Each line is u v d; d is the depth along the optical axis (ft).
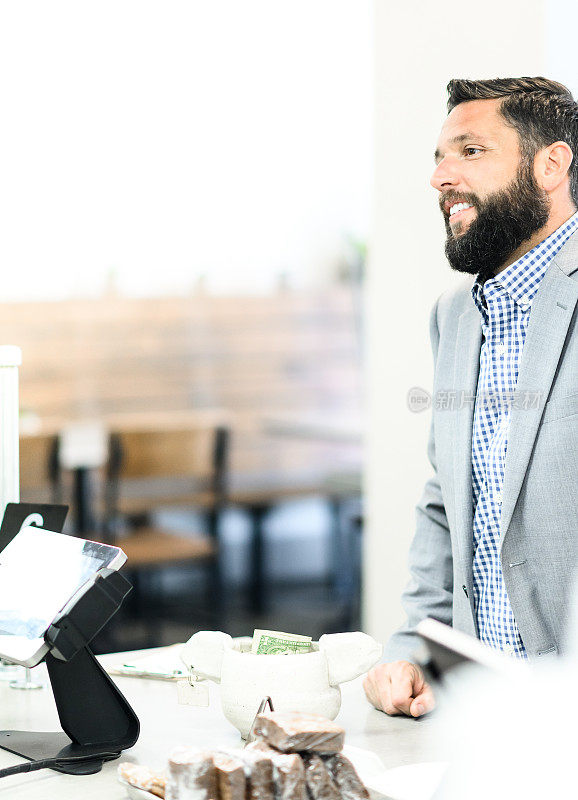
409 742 4.42
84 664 4.29
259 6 25.26
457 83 5.40
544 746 3.31
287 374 26.63
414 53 9.38
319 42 25.90
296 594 20.43
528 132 5.20
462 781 3.45
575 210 5.34
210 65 25.11
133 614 18.40
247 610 19.15
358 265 26.89
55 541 4.48
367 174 26.71
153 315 25.29
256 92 25.63
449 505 5.51
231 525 24.11
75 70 23.77
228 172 25.72
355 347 27.12
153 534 17.08
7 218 23.66
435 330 6.06
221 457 19.13
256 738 3.61
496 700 3.30
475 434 5.41
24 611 4.24
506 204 5.24
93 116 24.18
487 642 5.35
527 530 5.10
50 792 3.87
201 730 4.55
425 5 9.20
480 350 5.54
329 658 4.37
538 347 5.13
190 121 25.16
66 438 22.59
